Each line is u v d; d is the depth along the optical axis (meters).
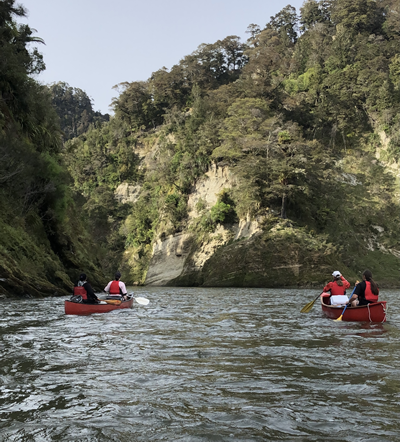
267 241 59.44
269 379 5.66
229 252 62.19
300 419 4.18
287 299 26.41
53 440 3.72
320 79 99.06
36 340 8.90
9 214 28.23
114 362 6.74
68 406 4.61
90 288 14.81
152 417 4.27
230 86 95.00
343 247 64.88
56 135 42.19
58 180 32.91
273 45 139.50
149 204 87.25
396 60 100.31
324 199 73.06
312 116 89.81
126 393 5.06
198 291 43.22
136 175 100.31
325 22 141.50
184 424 4.09
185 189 78.00
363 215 74.12
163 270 71.94
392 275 63.78
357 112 91.94
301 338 9.16
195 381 5.59
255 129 74.12
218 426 4.03
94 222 86.75
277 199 65.88
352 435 3.79
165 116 104.94
